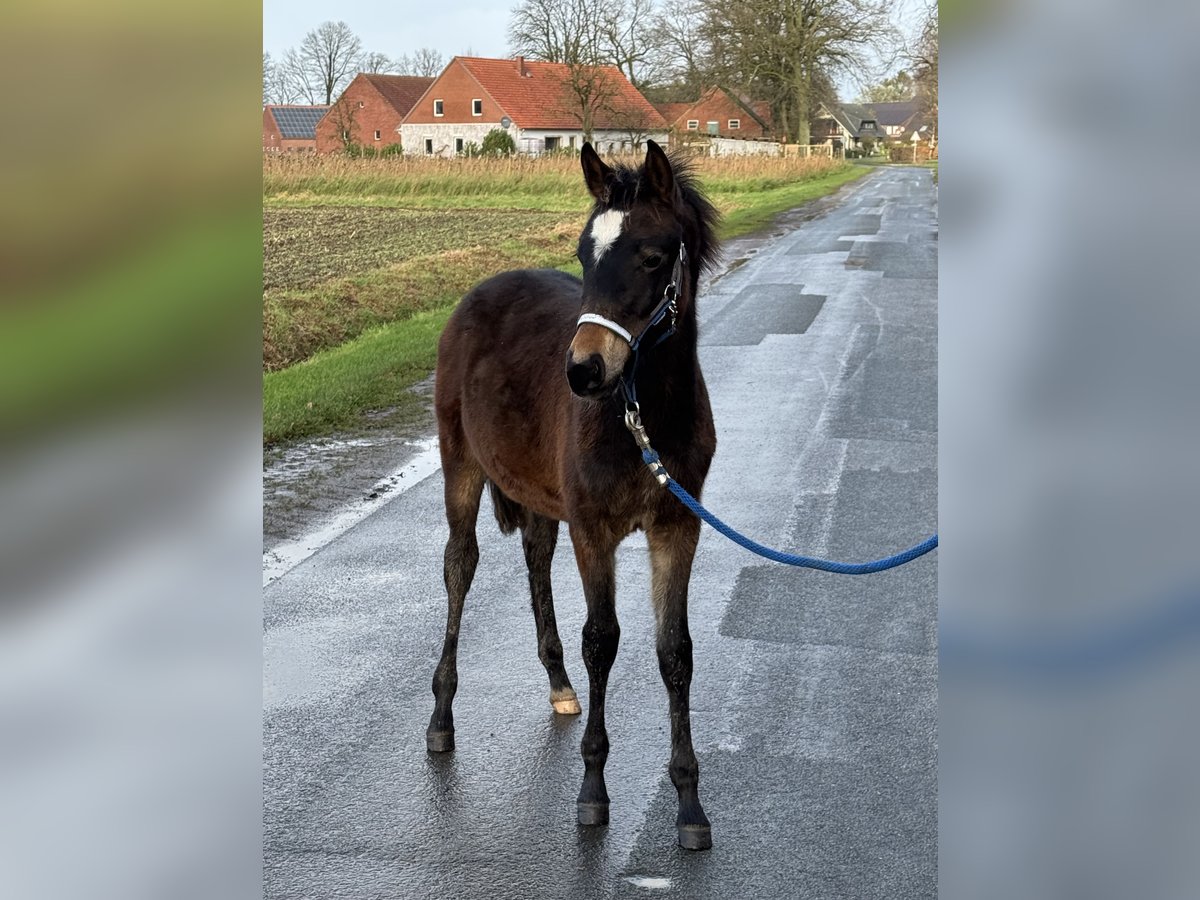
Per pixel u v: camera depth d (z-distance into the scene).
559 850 3.50
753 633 5.09
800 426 8.86
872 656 4.82
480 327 4.61
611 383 3.27
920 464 7.80
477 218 25.83
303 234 22.12
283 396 9.55
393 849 3.51
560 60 61.12
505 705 4.55
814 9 55.78
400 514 7.00
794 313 14.30
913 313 14.15
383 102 71.25
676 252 3.39
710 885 3.28
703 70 59.03
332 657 4.98
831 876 3.29
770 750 4.05
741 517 6.73
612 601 3.73
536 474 4.15
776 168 47.28
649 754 4.11
